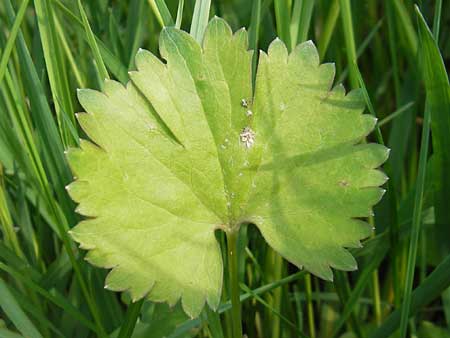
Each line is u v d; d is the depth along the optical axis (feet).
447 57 0.42
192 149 0.26
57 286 0.34
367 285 0.37
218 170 0.26
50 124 0.30
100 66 0.28
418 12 0.27
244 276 0.35
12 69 0.32
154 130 0.26
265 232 0.26
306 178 0.26
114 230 0.24
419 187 0.28
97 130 0.25
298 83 0.27
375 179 0.26
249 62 0.27
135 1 0.36
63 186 0.31
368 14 0.42
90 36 0.28
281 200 0.26
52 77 0.29
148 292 0.24
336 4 0.35
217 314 0.28
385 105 0.42
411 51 0.37
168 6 0.37
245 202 0.26
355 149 0.26
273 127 0.27
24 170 0.32
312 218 0.26
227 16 0.39
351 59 0.32
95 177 0.24
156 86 0.26
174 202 0.25
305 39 0.32
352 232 0.25
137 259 0.24
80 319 0.29
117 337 0.28
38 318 0.29
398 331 0.32
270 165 0.26
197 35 0.29
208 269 0.25
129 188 0.25
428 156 0.39
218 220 0.26
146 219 0.25
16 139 0.31
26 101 0.35
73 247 0.32
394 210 0.32
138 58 0.26
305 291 0.37
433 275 0.29
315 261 0.25
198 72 0.26
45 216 0.33
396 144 0.37
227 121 0.26
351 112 0.27
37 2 0.28
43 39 0.28
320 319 0.37
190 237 0.25
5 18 0.36
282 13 0.31
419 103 0.41
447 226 0.33
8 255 0.30
